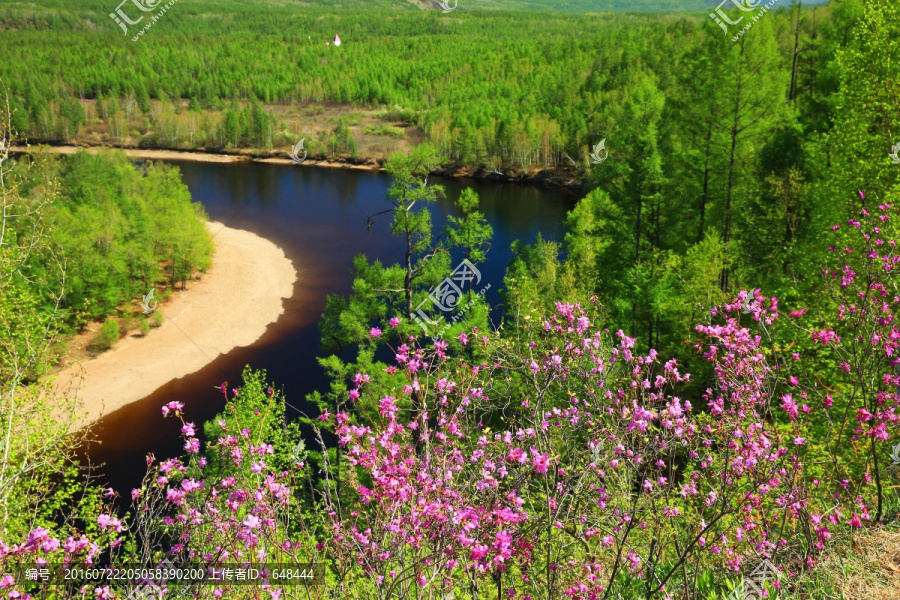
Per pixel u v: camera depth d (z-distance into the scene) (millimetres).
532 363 6125
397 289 26234
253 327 51375
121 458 34312
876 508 6367
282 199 87938
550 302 24906
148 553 5309
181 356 46375
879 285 7195
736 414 5855
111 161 72500
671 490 5598
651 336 25125
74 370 42938
